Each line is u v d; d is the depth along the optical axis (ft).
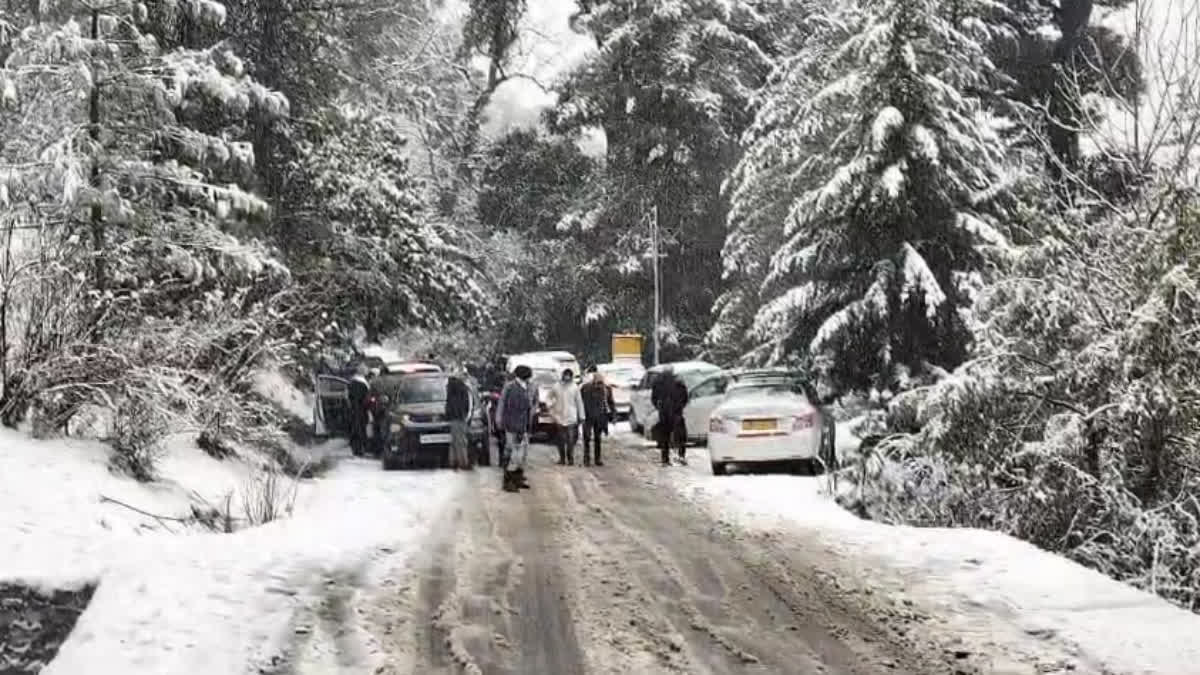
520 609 29.17
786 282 87.81
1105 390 41.34
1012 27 94.53
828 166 79.05
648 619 28.14
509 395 55.47
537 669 23.94
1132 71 49.96
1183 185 41.60
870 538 38.86
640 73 171.63
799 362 79.97
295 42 79.15
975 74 77.71
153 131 52.95
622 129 173.68
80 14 51.98
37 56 50.03
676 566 34.86
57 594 28.40
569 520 45.09
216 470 50.49
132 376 44.24
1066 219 46.19
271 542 36.22
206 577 29.76
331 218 89.61
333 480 58.95
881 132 70.74
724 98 168.45
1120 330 41.04
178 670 22.77
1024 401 44.93
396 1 110.32
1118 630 25.88
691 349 166.30
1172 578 37.37
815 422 61.16
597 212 171.12
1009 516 43.80
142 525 37.04
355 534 39.73
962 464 45.32
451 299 108.78
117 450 43.73
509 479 55.21
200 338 48.52
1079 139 59.11
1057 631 26.00
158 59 53.36
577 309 175.63
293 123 79.82
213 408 49.47
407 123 178.40
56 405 43.52
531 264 180.45
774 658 24.71
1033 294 43.65
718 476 61.46
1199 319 40.01
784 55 164.76
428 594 30.68
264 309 57.41
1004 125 83.92
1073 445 41.34
